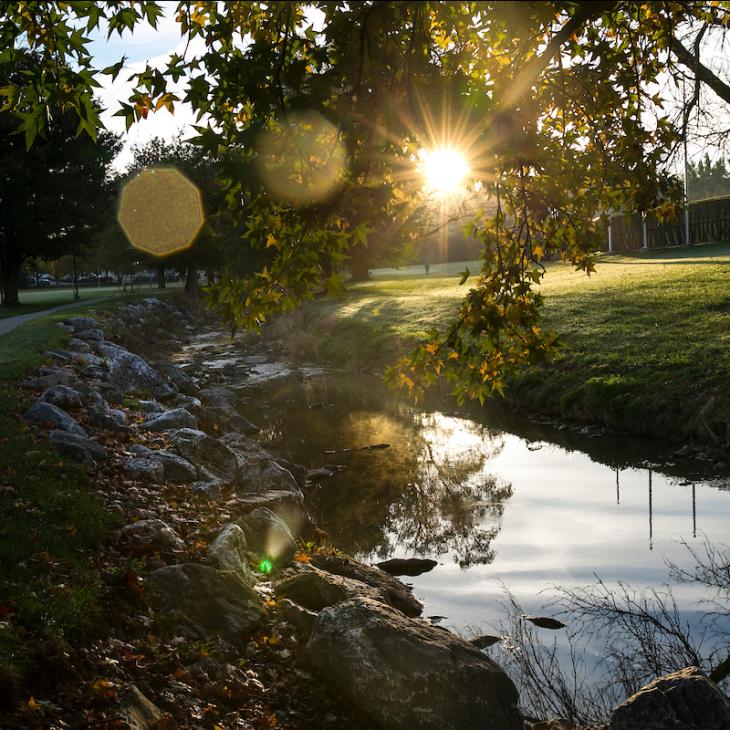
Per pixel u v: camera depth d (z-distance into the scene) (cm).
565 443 1738
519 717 648
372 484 1482
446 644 670
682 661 760
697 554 1026
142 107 572
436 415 2148
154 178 6950
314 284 574
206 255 7006
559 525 1191
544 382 2075
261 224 586
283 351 3581
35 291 10706
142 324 4472
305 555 995
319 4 526
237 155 545
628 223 770
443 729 618
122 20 625
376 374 2859
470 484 1450
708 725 575
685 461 1496
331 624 693
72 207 5500
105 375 1864
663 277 2975
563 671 762
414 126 549
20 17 667
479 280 717
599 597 918
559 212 748
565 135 727
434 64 570
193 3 577
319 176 555
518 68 620
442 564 1066
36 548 733
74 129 5381
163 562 802
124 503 956
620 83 720
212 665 652
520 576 1005
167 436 1347
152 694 591
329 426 2044
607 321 2384
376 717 630
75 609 638
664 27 747
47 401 1354
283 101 529
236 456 1316
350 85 546
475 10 589
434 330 739
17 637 570
